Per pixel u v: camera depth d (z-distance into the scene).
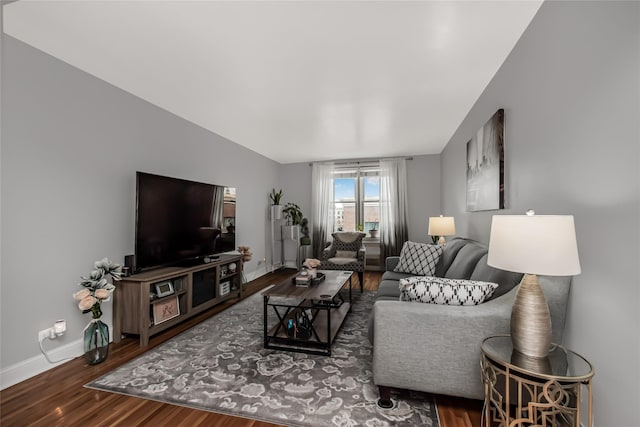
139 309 2.43
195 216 3.30
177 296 2.83
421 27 1.80
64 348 2.16
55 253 2.14
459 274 2.44
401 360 1.54
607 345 1.19
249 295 4.00
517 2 1.61
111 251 2.57
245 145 4.82
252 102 3.00
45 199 2.08
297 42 1.95
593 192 1.26
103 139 2.51
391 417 1.52
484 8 1.64
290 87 2.64
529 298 1.23
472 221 3.17
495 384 1.30
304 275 2.81
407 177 5.68
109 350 2.32
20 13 1.65
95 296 2.09
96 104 2.45
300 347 2.36
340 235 5.18
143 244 2.60
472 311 1.47
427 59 2.18
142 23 1.75
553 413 1.10
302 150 5.18
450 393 1.49
